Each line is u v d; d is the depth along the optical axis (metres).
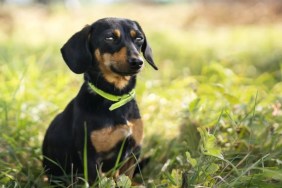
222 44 4.20
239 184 1.34
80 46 1.47
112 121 1.43
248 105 1.72
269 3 6.21
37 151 1.68
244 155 1.54
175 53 3.81
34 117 1.91
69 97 2.08
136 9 7.20
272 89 2.05
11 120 1.86
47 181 1.57
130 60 1.42
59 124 1.52
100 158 1.45
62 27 5.67
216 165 1.34
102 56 1.45
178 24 6.11
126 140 1.46
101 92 1.44
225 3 6.89
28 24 5.70
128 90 1.47
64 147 1.50
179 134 1.75
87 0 9.07
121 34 1.46
